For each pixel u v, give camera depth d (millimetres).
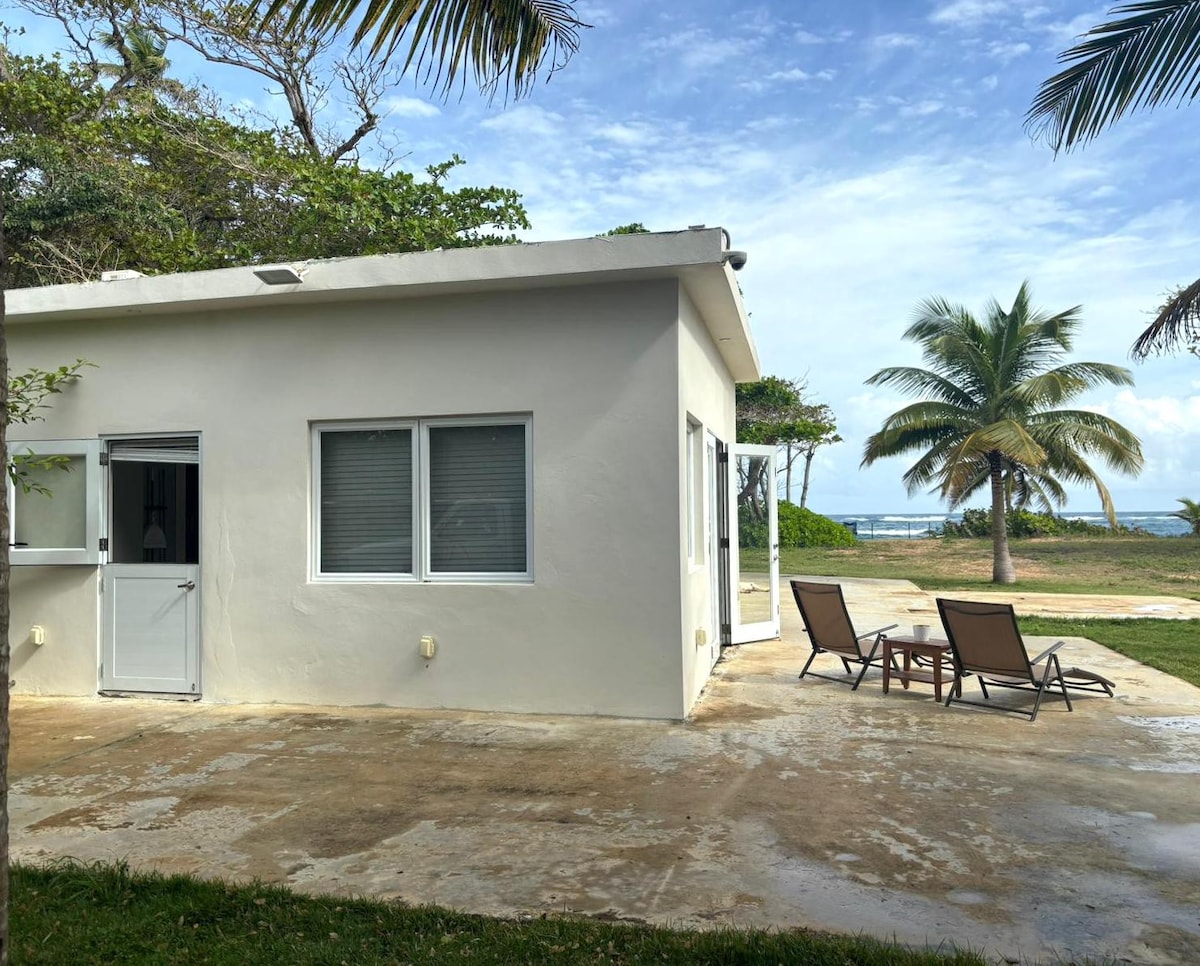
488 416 7117
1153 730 6340
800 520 34188
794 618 13398
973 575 24594
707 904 3516
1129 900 3545
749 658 9648
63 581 7887
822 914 3422
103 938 3234
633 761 5578
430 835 4312
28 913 3430
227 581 7496
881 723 6562
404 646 7141
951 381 24250
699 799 4832
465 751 5836
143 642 7707
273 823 4508
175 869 3926
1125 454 22609
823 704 7230
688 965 2986
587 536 6828
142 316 7750
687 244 6383
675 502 6684
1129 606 15312
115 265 17047
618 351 6805
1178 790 4965
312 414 7363
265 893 3566
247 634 7434
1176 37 5902
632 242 6465
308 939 3217
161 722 6777
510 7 3654
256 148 19016
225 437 7543
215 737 6285
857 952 3025
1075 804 4723
